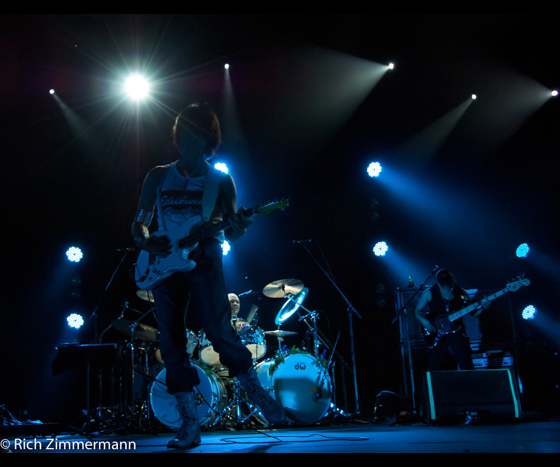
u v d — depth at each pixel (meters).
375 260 9.11
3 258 8.22
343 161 9.34
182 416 3.09
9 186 8.30
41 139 8.46
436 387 5.04
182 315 3.24
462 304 6.36
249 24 8.24
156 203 3.39
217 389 5.72
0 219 8.24
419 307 6.51
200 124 3.40
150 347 7.00
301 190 9.36
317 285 9.12
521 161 8.78
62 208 8.60
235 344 3.18
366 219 9.23
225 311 3.16
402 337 7.37
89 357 4.91
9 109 8.19
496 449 2.25
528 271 8.48
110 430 5.79
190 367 3.17
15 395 7.95
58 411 8.02
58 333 8.27
